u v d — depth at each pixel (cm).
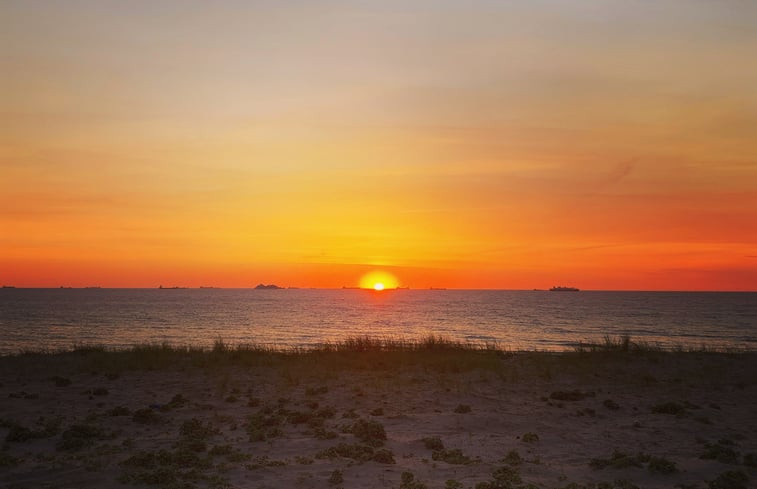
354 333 5372
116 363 1750
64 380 1431
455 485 653
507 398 1291
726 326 6919
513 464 767
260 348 2280
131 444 860
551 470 745
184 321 7331
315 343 4075
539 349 3675
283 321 7531
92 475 701
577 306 14450
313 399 1259
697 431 990
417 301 19125
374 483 668
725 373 1666
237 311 10694
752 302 18338
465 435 946
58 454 810
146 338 4600
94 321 7144
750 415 1132
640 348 2206
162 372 1638
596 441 916
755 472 752
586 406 1207
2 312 9462
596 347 2336
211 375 1580
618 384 1488
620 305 15200
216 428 973
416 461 778
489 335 5234
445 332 5616
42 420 1023
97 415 1059
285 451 821
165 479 673
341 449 805
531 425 1023
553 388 1423
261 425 983
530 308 13050
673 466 743
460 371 1692
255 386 1421
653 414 1131
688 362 1902
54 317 8025
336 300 19888
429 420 1051
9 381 1480
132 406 1173
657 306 14550
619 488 675
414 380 1512
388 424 1023
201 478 684
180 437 908
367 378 1553
